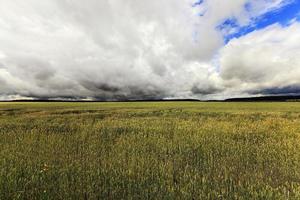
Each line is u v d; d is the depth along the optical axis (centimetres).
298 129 1070
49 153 649
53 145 745
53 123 1355
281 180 464
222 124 1236
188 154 640
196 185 421
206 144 758
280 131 1013
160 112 2428
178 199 374
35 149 691
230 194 390
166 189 404
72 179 437
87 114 2148
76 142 800
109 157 611
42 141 802
